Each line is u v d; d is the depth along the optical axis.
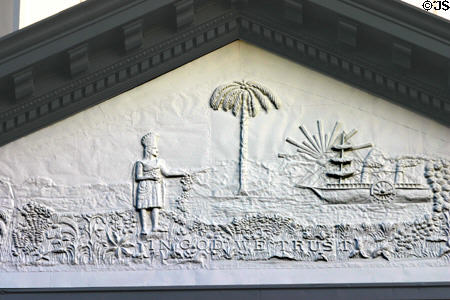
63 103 25.98
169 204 25.47
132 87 26.19
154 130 25.97
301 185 25.45
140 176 25.59
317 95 26.06
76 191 25.64
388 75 25.80
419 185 25.45
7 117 25.83
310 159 25.64
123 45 25.84
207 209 25.39
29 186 25.66
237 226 25.23
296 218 25.25
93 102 26.05
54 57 25.52
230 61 26.36
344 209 25.33
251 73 26.27
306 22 25.98
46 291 24.67
